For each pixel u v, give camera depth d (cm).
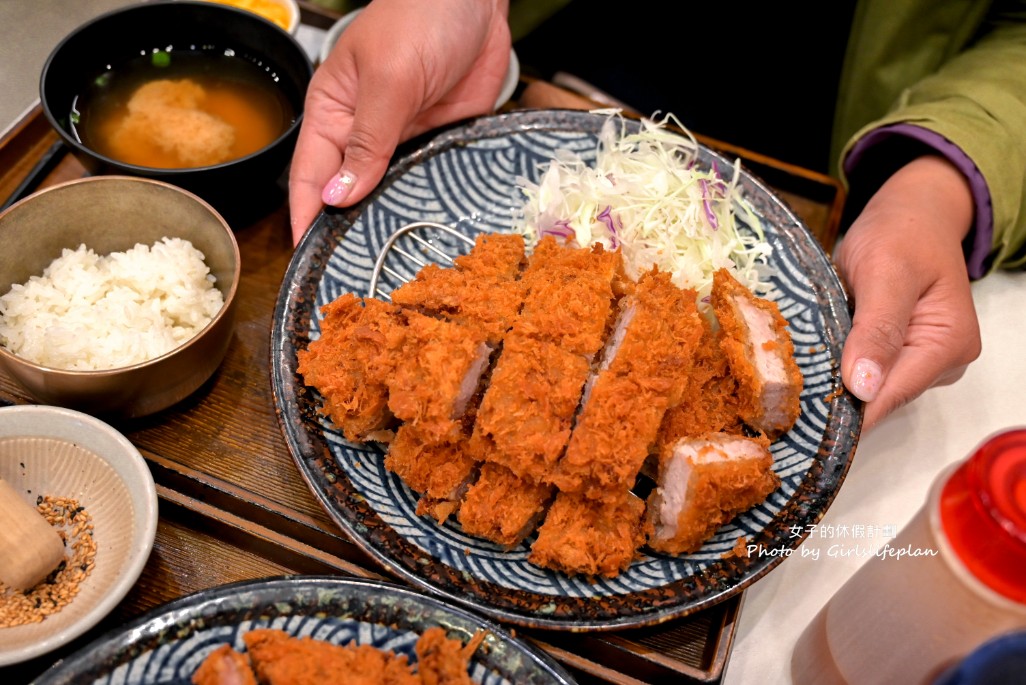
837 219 60
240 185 54
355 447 47
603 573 44
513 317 48
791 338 52
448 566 43
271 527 46
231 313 48
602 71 80
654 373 46
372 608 41
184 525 46
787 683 45
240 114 59
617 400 45
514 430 45
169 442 48
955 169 60
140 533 41
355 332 46
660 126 60
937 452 54
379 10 57
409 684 38
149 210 51
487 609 41
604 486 44
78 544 44
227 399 50
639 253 56
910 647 37
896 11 67
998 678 33
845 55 73
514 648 40
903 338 52
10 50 62
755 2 74
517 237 52
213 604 40
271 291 55
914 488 52
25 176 57
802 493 46
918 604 36
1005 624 34
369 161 54
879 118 72
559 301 48
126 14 58
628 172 59
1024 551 33
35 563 41
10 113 60
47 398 46
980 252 61
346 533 43
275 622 40
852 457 47
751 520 46
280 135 58
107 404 46
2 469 44
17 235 49
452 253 56
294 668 38
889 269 53
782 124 79
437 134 57
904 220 57
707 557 45
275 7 65
